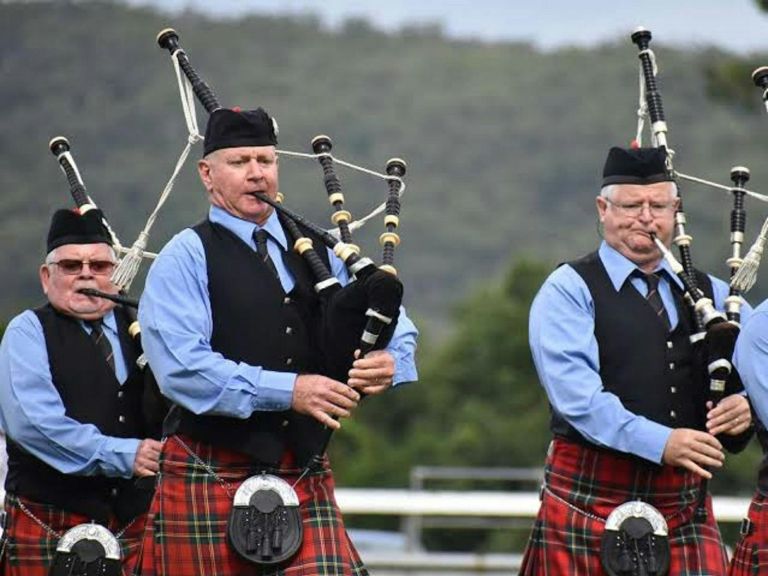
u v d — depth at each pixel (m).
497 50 123.69
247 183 11.67
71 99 82.44
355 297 11.32
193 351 11.40
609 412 12.05
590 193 107.44
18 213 63.28
